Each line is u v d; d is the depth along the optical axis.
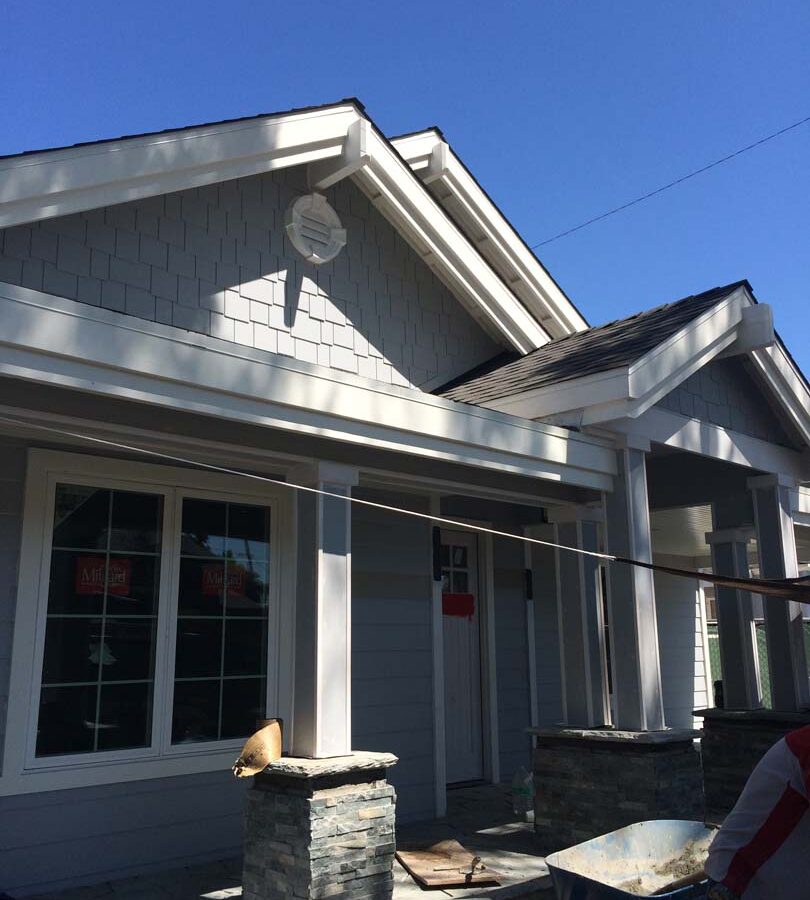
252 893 4.75
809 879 2.47
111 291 5.40
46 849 5.18
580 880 3.55
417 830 6.85
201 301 5.84
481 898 5.09
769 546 8.18
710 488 8.67
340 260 6.80
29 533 5.37
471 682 8.72
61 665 5.45
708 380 7.56
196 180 5.48
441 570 8.34
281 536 6.66
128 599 5.81
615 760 6.10
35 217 4.67
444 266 7.47
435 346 7.54
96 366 4.00
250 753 4.68
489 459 5.77
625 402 6.09
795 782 2.51
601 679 6.69
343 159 6.40
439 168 7.82
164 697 5.84
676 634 14.04
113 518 5.82
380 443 5.16
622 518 6.47
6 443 5.39
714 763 8.23
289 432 5.02
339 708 4.94
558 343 7.96
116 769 5.52
